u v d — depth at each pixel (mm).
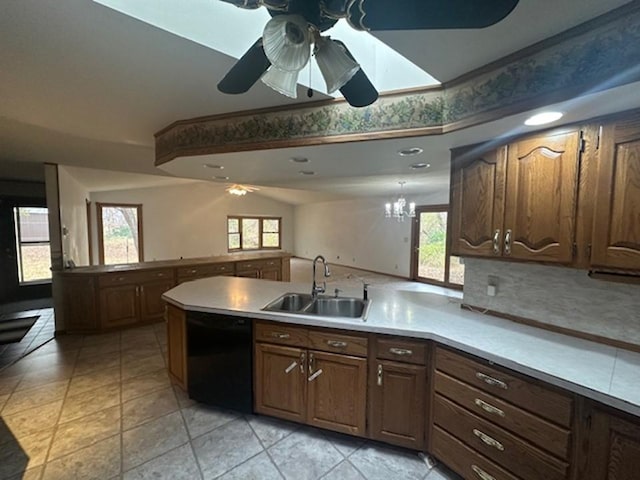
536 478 1395
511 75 1385
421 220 7504
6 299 6016
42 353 3535
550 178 1566
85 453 1973
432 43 1266
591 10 1076
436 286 7062
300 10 940
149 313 4562
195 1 1277
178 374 2633
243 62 1104
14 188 6004
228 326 2328
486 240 1868
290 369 2182
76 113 2117
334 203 10266
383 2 807
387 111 1766
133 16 1121
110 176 5605
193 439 2115
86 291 4105
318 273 8672
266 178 3672
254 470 1851
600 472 1221
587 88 1177
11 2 1020
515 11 1070
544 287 1876
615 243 1366
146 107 2004
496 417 1538
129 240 8156
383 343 1943
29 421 2293
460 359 1698
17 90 1736
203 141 2203
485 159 1849
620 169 1346
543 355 1508
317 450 2021
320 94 1792
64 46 1297
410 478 1800
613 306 1617
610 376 1305
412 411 1916
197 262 5230
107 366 3215
